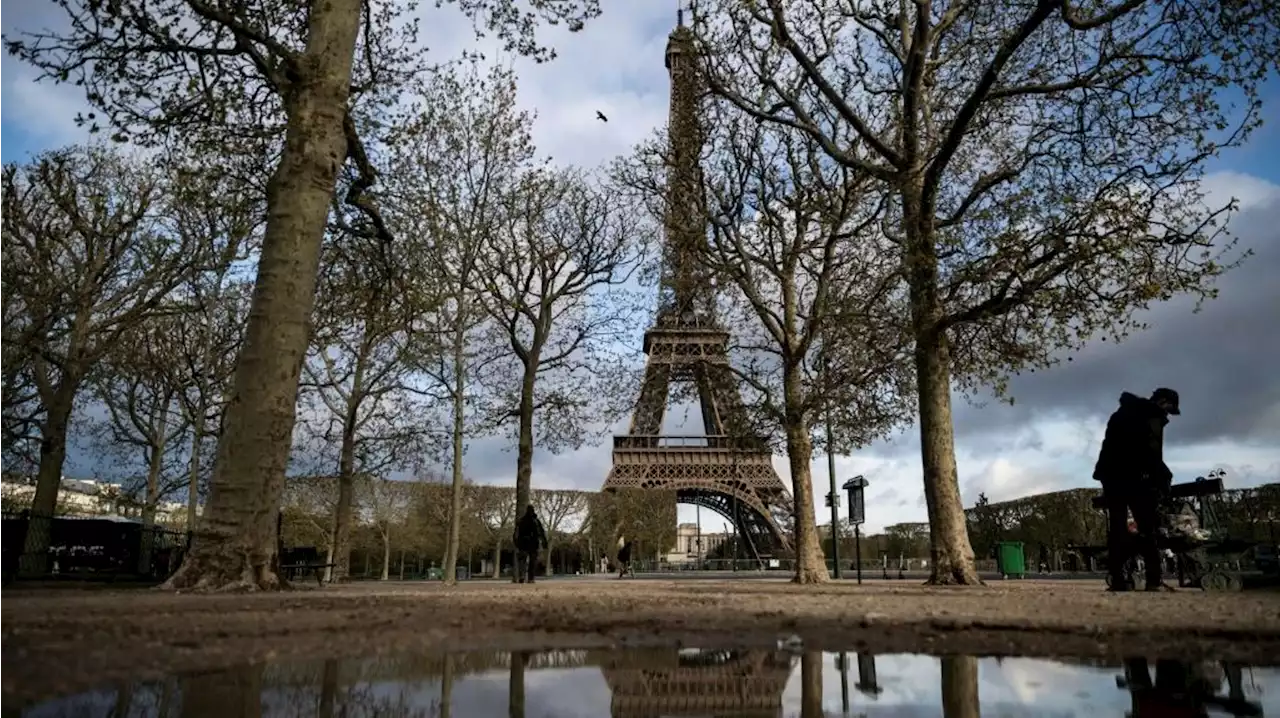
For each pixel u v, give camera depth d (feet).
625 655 12.42
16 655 12.09
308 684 9.30
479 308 103.60
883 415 82.79
